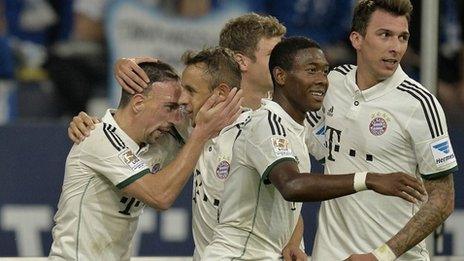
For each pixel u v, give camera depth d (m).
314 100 15.27
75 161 16.12
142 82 15.84
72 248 16.14
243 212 15.55
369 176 14.14
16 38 31.11
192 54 16.55
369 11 16.22
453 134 24.72
